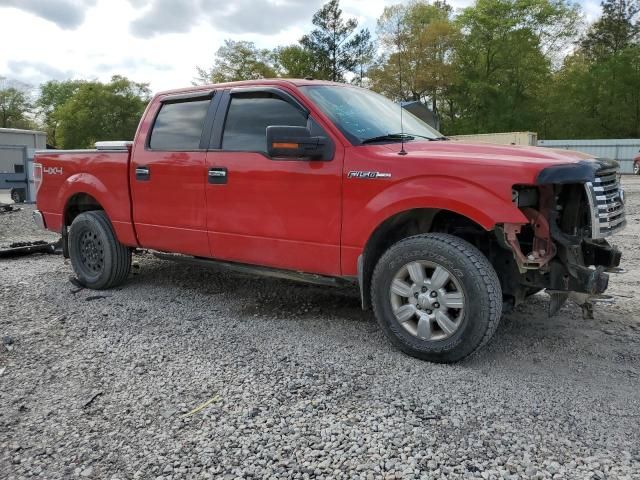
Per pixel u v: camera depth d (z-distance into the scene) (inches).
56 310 191.3
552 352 149.5
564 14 1945.1
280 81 171.0
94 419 116.1
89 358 148.1
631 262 265.6
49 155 235.8
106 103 2410.2
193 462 99.6
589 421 111.7
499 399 121.1
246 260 176.4
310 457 100.1
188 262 199.9
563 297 142.5
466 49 1947.6
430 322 140.5
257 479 94.4
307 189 157.6
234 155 174.2
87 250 221.6
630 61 1951.3
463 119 1993.1
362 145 152.0
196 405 120.6
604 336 161.6
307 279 167.9
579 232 136.6
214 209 179.8
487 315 132.9
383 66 2005.4
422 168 138.7
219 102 183.3
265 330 169.5
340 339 160.6
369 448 102.3
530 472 94.5
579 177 127.7
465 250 134.8
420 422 111.2
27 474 97.9
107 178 211.2
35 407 122.0
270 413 116.1
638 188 778.2
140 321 179.0
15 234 399.9
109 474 97.3
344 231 151.9
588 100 1995.6
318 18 2199.8
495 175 129.8
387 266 145.5
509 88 1952.5
